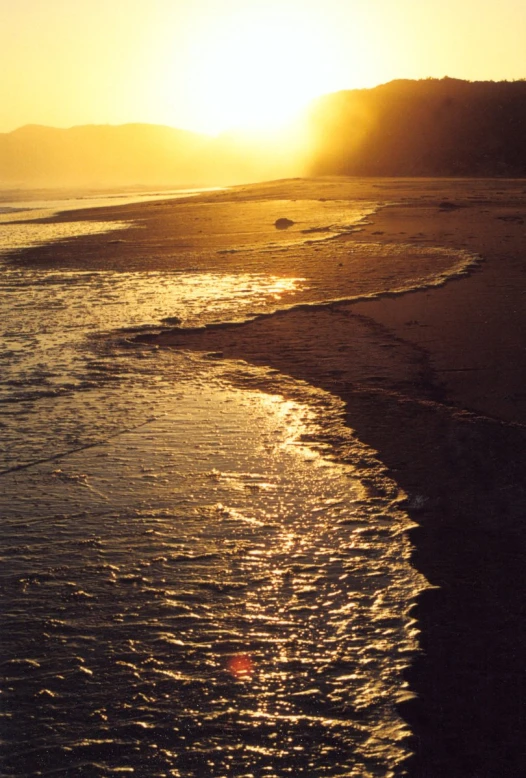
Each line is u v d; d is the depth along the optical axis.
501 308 13.27
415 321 12.67
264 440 7.81
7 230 37.25
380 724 3.93
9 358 11.48
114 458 7.46
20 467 7.31
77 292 17.23
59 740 3.90
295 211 36.84
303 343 11.66
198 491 6.69
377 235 25.09
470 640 4.53
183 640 4.66
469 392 9.05
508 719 3.91
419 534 5.77
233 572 5.39
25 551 5.74
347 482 6.76
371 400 8.88
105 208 53.44
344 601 5.00
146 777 3.67
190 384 9.87
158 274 19.42
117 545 5.80
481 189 49.84
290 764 3.72
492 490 6.41
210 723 3.99
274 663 4.43
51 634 4.75
